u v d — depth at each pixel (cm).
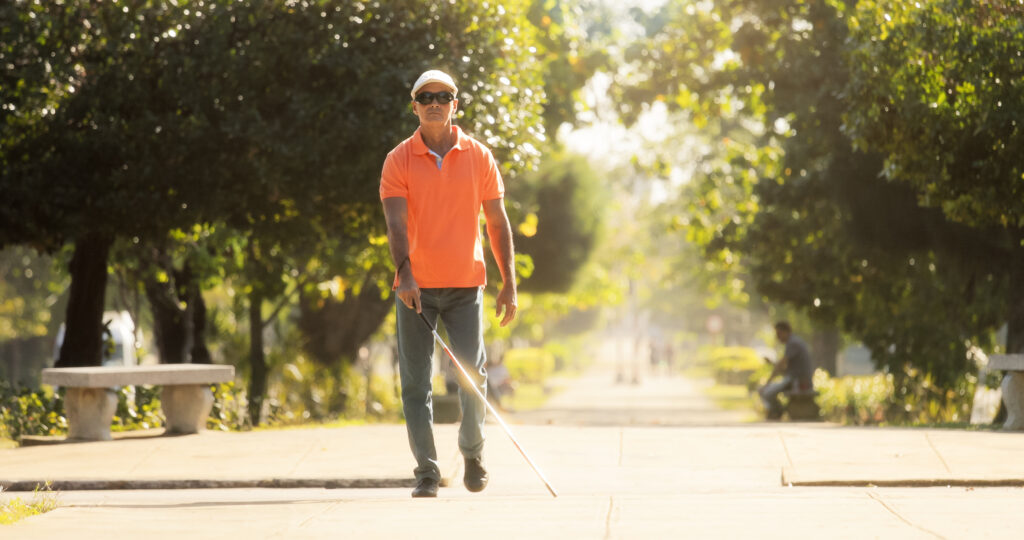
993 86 1404
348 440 1109
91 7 1695
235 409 1814
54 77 1677
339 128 1667
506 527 592
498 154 1753
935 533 561
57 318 6066
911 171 1623
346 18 1698
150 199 1675
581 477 959
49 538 574
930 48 1449
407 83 1675
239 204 1747
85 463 1009
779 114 2458
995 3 1394
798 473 905
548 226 4559
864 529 574
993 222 1669
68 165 1664
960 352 2497
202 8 1705
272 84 1708
